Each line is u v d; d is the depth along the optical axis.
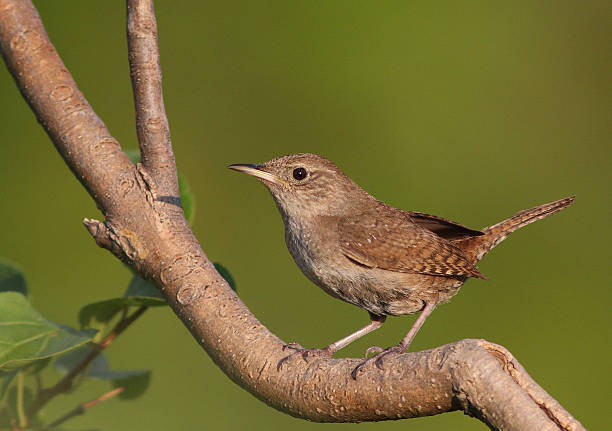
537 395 4.68
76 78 13.25
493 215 12.80
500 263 12.53
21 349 5.84
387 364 5.10
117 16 13.59
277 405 5.56
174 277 6.10
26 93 6.81
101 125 6.75
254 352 5.65
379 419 5.20
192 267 6.13
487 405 4.62
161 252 6.18
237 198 12.98
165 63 13.40
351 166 13.15
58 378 8.44
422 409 4.96
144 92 6.68
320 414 5.34
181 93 13.28
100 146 6.59
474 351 4.75
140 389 7.69
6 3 6.88
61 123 6.67
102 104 13.24
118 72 13.40
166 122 6.74
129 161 6.61
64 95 6.75
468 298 12.24
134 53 6.70
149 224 6.26
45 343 5.90
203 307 5.93
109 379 7.51
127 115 13.26
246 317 5.86
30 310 6.10
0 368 5.69
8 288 7.40
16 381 6.69
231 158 13.08
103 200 6.43
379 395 5.06
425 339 11.94
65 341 5.92
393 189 13.05
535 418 4.48
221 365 5.82
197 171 12.91
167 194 6.46
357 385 5.15
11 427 6.64
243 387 5.72
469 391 4.68
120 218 6.32
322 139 13.27
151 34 6.72
